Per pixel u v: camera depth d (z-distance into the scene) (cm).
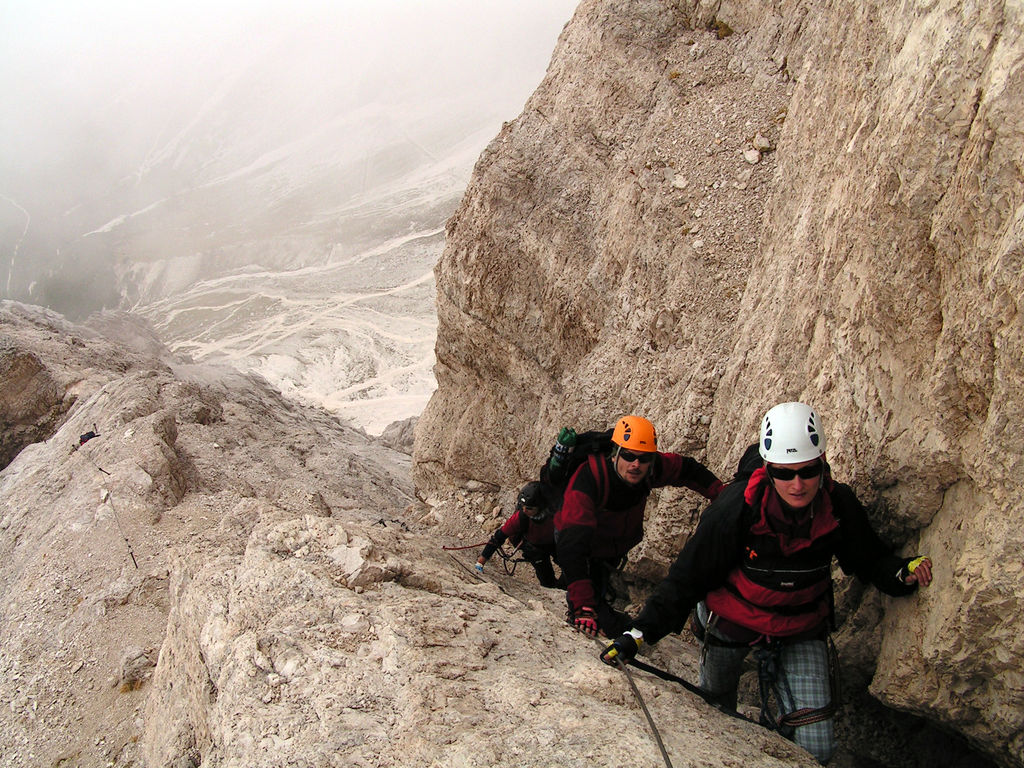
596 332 905
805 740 390
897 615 404
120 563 893
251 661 403
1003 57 306
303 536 522
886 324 397
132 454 1088
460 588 522
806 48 748
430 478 1204
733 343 683
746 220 743
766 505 369
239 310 7662
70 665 762
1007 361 315
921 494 385
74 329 2664
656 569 696
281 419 2367
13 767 670
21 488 1183
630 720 361
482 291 1010
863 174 427
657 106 880
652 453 461
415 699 361
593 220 934
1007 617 335
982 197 320
